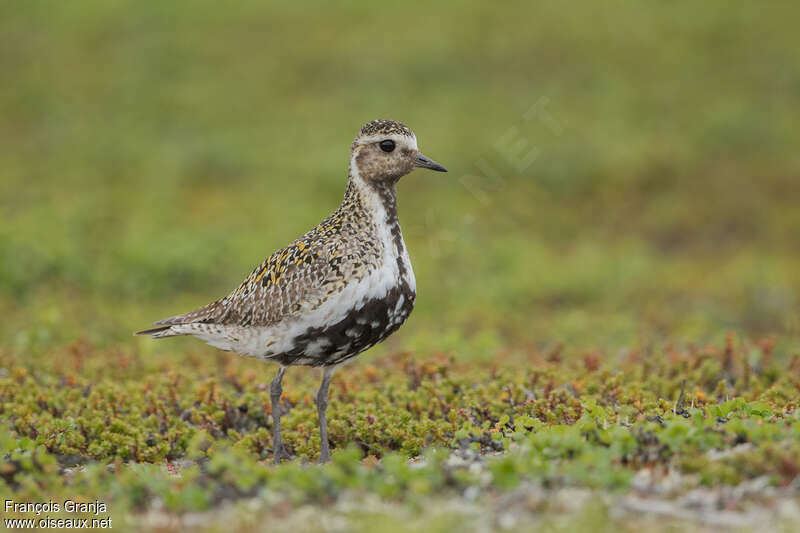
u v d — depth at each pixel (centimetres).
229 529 597
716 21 2853
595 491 623
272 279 818
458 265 1702
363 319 811
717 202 2084
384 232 832
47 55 2816
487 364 1115
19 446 777
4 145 2370
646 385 949
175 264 1628
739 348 1125
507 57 2692
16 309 1430
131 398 938
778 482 612
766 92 2525
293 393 957
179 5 3034
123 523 619
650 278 1706
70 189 2081
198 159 2234
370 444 847
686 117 2425
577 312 1478
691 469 646
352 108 2488
